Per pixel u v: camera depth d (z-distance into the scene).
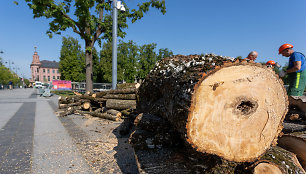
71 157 2.77
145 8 13.11
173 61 2.83
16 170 2.34
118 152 3.00
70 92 21.50
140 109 3.80
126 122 4.27
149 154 2.21
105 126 4.89
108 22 12.50
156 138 2.35
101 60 24.38
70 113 6.68
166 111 2.39
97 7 11.91
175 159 2.05
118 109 6.12
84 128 4.66
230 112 1.56
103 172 2.32
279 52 3.67
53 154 2.88
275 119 1.69
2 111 7.34
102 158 2.76
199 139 1.53
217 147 1.56
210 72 1.53
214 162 1.81
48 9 10.31
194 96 1.50
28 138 3.72
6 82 46.31
